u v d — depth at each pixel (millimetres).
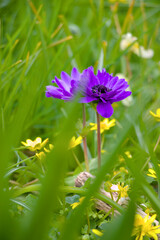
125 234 324
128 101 742
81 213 355
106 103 494
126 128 370
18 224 329
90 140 720
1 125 609
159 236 439
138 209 466
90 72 495
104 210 473
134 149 601
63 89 494
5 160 354
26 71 716
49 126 746
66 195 569
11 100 702
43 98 738
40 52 777
